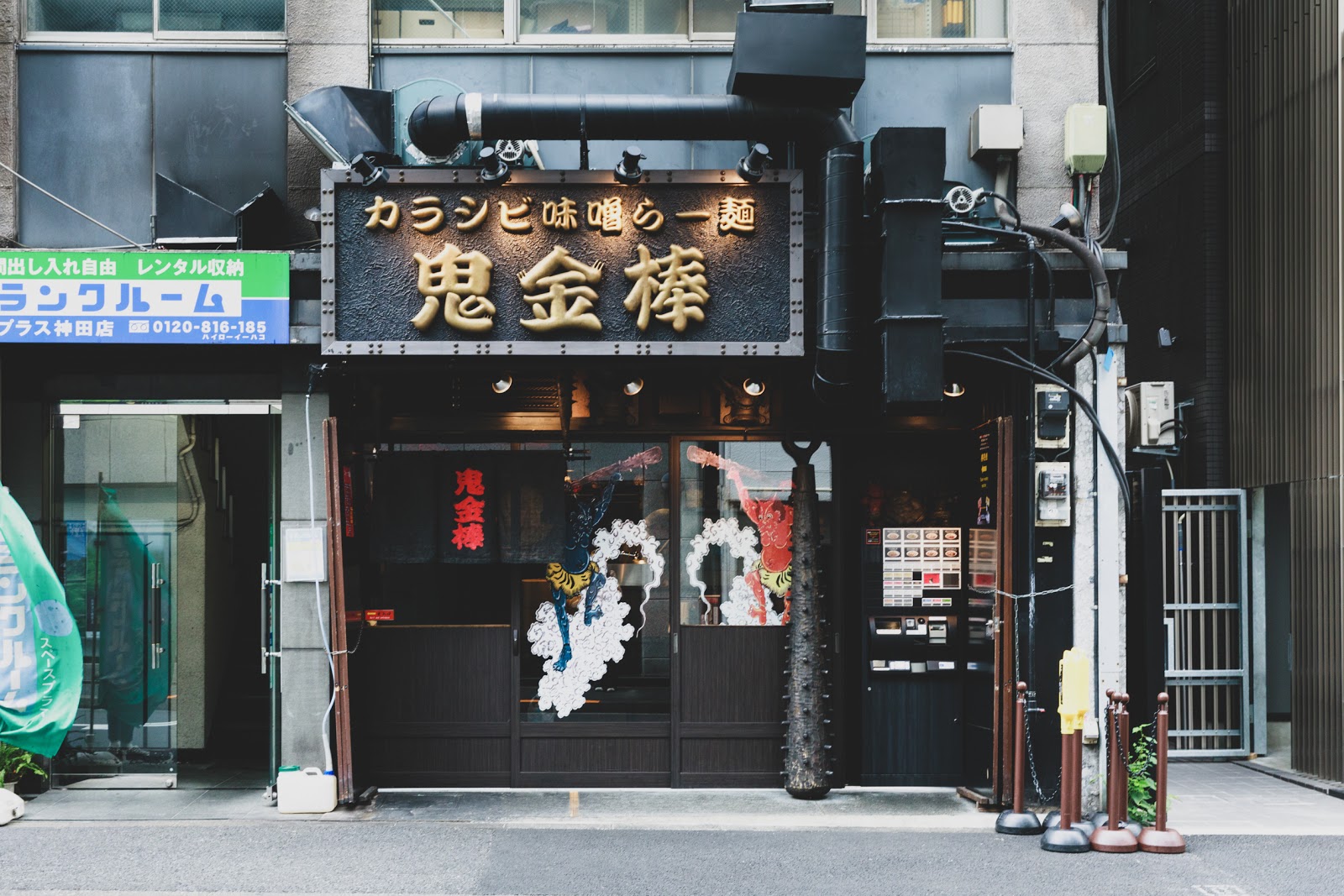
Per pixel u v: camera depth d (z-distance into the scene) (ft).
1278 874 20.75
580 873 20.57
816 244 24.52
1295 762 30.50
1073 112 25.44
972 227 23.73
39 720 23.71
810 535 26.35
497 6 26.53
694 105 23.53
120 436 28.07
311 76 25.68
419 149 24.25
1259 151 33.96
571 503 27.27
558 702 27.04
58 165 25.82
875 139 23.81
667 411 27.22
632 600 27.22
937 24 26.63
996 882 20.20
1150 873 20.76
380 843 22.40
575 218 23.75
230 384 26.89
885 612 27.55
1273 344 32.86
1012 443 25.02
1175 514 34.30
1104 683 24.98
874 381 24.70
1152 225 40.65
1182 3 38.37
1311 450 30.48
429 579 27.09
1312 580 30.09
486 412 27.07
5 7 25.77
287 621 24.91
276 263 24.13
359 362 24.86
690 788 26.84
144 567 27.99
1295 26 32.01
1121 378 25.50
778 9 23.50
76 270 24.02
